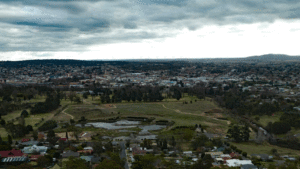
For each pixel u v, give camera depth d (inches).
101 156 5536.4
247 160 5423.2
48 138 6432.1
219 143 6496.1
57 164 5093.5
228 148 6131.9
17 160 5059.1
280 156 5949.8
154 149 6082.7
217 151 6082.7
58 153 5472.4
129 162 5319.9
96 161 5285.4
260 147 6756.9
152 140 6993.1
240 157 5610.2
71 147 5885.8
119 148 6102.4
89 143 6392.7
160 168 4945.9
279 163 5364.2
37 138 6702.8
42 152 5674.2
